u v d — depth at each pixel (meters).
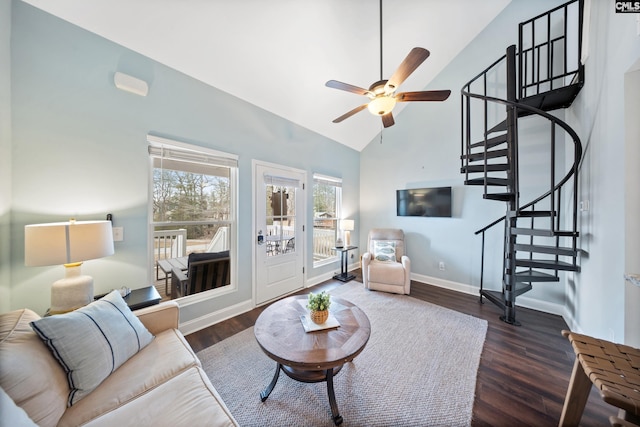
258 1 1.96
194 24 1.93
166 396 0.99
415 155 3.99
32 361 0.92
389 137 4.33
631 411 0.85
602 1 1.80
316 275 3.88
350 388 1.57
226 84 2.50
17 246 1.50
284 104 3.06
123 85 1.83
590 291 1.98
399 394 1.52
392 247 3.73
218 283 2.63
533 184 2.85
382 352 1.96
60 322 1.06
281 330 1.52
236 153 2.69
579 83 2.12
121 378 1.10
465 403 1.45
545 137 2.77
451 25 3.05
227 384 1.62
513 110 2.26
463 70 3.42
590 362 1.10
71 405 0.96
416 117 3.96
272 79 2.66
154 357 1.25
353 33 2.59
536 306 2.82
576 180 1.99
